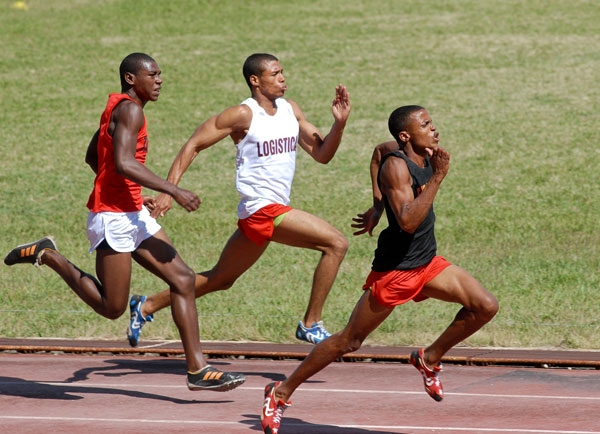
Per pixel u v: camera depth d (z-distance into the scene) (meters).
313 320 25.58
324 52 106.44
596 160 68.94
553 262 43.97
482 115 82.50
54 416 21.83
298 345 31.02
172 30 118.69
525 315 33.78
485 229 52.50
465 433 20.22
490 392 24.19
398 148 20.88
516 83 92.25
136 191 22.81
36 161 72.62
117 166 21.44
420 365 19.78
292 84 94.62
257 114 24.72
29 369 27.30
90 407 22.73
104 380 25.86
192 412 22.25
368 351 29.47
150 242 22.64
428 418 21.62
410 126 19.34
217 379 21.88
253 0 134.00
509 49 104.44
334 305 36.16
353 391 24.45
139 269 43.75
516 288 38.41
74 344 30.98
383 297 19.06
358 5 129.25
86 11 129.25
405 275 19.03
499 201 59.84
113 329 32.84
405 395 23.97
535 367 27.33
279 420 19.50
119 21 123.75
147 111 86.62
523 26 113.69
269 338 31.72
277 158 24.88
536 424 20.97
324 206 59.97
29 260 23.91
